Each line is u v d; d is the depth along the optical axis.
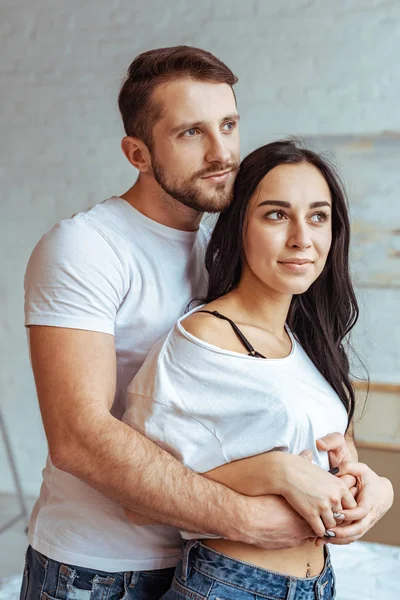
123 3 3.97
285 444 1.35
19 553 3.69
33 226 4.23
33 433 4.35
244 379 1.37
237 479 1.34
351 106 3.70
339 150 3.72
